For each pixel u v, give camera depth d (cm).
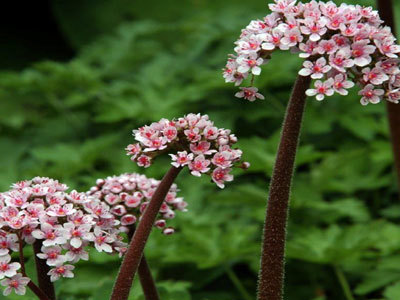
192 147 294
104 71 1018
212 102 799
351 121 733
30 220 287
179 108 820
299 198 650
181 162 290
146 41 1110
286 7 299
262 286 328
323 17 287
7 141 913
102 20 1249
